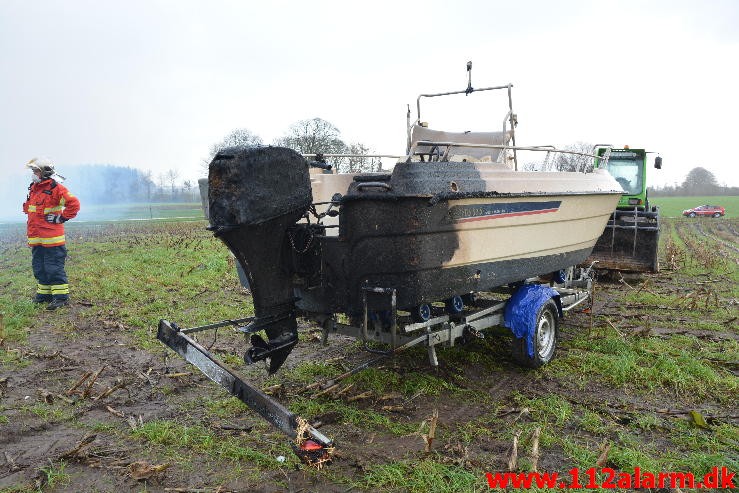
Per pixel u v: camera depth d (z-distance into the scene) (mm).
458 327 4602
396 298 3916
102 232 19641
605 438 3762
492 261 4664
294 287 4098
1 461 3443
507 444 3676
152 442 3664
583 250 6402
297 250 3791
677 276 10672
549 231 5379
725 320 6941
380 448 3605
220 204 3314
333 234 4941
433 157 5152
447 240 4082
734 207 52375
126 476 3258
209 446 3605
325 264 4098
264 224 3449
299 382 4797
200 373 4984
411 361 5316
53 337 6125
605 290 9047
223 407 4242
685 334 6305
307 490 3131
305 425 2984
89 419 4055
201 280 9180
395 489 3137
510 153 6082
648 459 3412
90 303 7582
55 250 7383
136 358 5418
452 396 4520
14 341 5898
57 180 7414
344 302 4086
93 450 3564
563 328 6609
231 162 3252
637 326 6633
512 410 4184
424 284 3959
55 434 3824
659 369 5023
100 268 10367
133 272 9945
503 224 4621
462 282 4348
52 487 3146
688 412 4145
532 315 4965
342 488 3154
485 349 5719
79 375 4965
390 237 3820
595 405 4297
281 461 3387
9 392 4551
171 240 15586
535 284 5461
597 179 6191
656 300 8109
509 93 6090
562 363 5316
